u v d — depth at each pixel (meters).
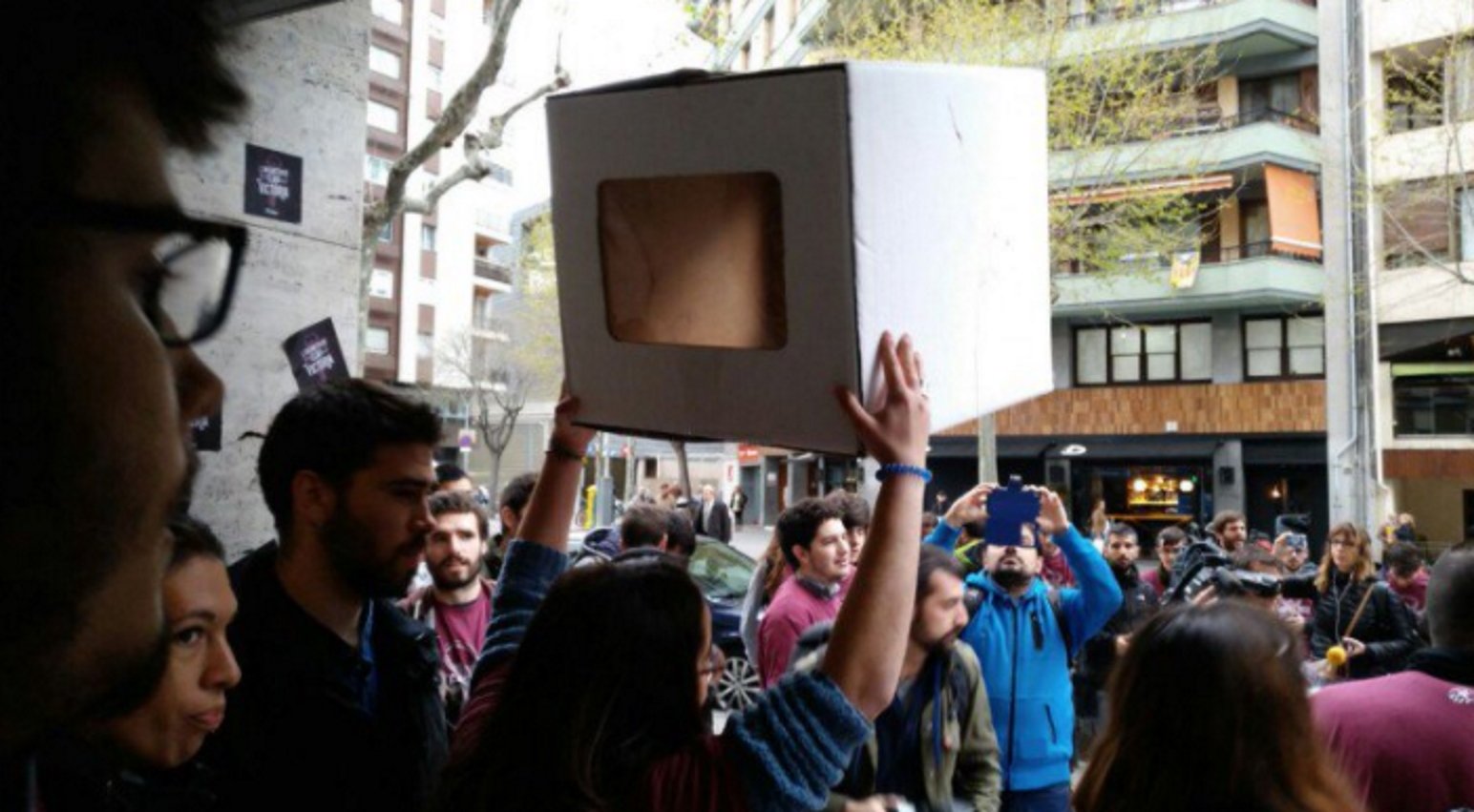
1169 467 22.75
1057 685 3.52
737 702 7.84
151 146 0.41
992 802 2.84
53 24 0.37
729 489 36.56
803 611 3.68
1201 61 19.77
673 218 1.40
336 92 3.98
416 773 1.81
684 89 1.32
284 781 1.65
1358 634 5.51
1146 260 19.98
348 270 4.02
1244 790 1.45
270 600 1.75
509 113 7.15
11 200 0.36
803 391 1.28
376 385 1.85
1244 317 21.66
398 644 1.89
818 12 21.38
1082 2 17.50
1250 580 4.39
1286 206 20.06
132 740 1.24
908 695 2.75
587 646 1.31
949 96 1.37
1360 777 2.11
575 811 1.23
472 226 38.56
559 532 1.77
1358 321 17.31
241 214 3.61
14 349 0.36
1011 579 3.54
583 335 1.53
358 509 1.75
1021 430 23.61
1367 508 17.11
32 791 0.61
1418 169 16.69
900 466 1.26
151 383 0.40
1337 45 17.03
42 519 0.37
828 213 1.21
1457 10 14.97
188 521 1.41
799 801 1.26
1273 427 20.97
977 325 1.43
